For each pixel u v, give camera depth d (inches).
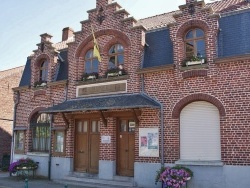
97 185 536.1
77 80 624.1
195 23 492.1
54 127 647.8
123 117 561.6
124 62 566.9
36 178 645.9
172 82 504.7
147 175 506.3
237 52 458.6
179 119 494.0
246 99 439.2
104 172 556.7
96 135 596.4
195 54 493.7
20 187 537.3
